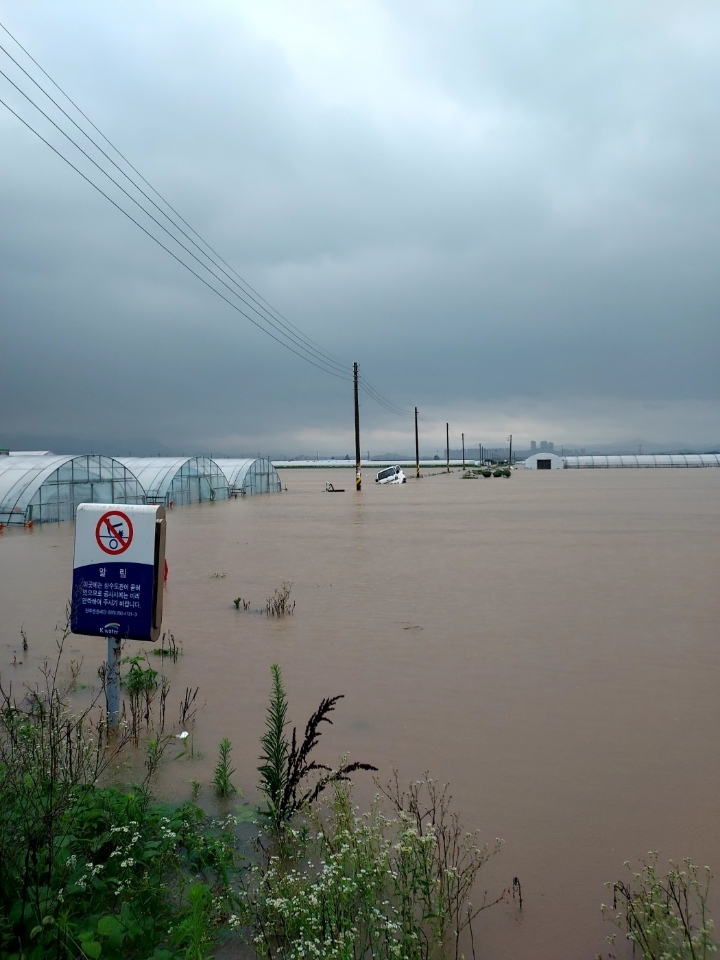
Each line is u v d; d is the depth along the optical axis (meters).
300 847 4.81
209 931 3.94
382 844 4.68
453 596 13.94
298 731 7.10
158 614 6.62
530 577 16.12
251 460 54.34
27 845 4.00
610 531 25.83
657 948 3.93
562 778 6.08
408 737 6.96
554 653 9.88
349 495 52.03
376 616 12.19
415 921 4.15
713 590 14.45
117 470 35.12
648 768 6.27
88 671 9.08
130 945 3.82
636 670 9.09
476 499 45.53
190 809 5.13
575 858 4.89
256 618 12.09
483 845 5.04
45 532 26.84
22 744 5.37
